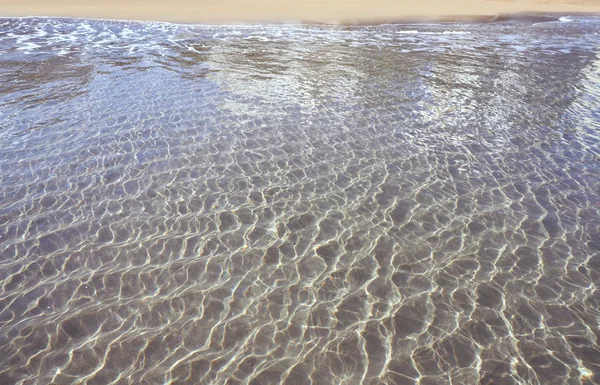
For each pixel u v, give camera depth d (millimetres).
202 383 2193
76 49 8742
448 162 4574
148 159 4426
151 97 6141
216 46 9328
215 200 3791
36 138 4793
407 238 3379
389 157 4648
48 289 2781
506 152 4840
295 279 2941
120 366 2279
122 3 14297
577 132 5418
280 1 15938
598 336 2520
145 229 3389
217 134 5047
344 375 2268
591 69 8414
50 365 2273
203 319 2594
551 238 3396
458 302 2768
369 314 2666
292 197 3873
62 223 3418
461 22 13594
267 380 2223
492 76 7738
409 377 2262
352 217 3623
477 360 2365
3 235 3256
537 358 2379
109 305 2674
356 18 13492
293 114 5719
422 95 6621
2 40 9172
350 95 6516
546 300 2787
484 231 3473
